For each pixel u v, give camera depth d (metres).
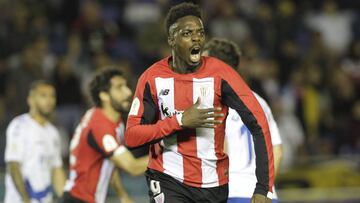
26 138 22.27
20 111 33.19
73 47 37.19
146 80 14.73
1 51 36.31
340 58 43.25
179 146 14.70
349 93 39.69
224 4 40.44
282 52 40.62
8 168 22.14
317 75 39.59
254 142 14.32
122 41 39.72
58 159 23.12
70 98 34.84
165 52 36.38
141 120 14.66
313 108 38.06
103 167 20.42
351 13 45.81
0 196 27.50
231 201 16.41
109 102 20.17
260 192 14.12
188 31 14.27
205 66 14.62
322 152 35.81
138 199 28.06
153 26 38.16
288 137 35.25
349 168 31.48
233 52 17.19
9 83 34.28
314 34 41.22
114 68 20.41
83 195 20.42
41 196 22.50
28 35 36.84
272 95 36.81
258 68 37.00
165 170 14.84
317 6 45.31
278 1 44.25
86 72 36.44
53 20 39.69
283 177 30.55
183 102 14.48
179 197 14.75
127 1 42.66
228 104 14.55
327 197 29.77
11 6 38.44
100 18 39.66
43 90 22.55
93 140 20.03
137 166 19.92
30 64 34.09
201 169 14.73
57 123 34.00
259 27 41.03
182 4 14.57
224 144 16.38
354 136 37.91
